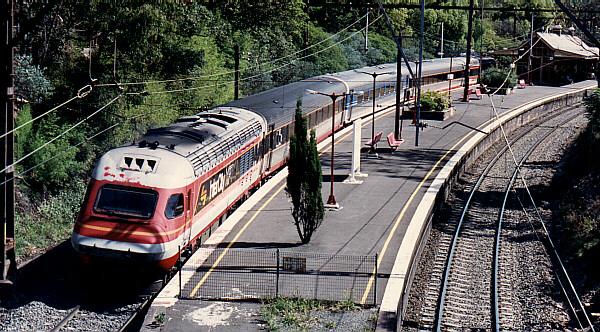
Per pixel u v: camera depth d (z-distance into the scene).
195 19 60.84
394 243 29.88
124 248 25.94
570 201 40.19
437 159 47.56
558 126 70.50
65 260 30.56
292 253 28.06
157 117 49.91
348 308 23.64
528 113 73.31
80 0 44.19
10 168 27.59
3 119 27.45
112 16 44.84
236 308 23.70
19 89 41.22
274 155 41.69
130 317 24.64
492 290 28.48
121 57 48.88
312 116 48.75
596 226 33.28
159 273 26.58
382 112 67.12
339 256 27.83
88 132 44.72
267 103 43.31
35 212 36.12
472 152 52.94
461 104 73.81
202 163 29.47
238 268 26.66
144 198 26.72
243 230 31.28
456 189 45.50
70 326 23.88
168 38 55.47
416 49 103.75
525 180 48.34
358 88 59.69
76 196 39.06
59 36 46.31
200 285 25.19
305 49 79.00
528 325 25.03
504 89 83.56
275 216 33.44
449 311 26.19
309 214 29.27
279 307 23.64
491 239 35.31
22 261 30.31
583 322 25.17
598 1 110.12
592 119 50.91
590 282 28.66
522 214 40.00
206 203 30.30
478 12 124.31
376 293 24.50
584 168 45.22
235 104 41.56
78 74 46.97
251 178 37.66
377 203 36.16
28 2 43.72
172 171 27.33
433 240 34.62
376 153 48.31
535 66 98.88
